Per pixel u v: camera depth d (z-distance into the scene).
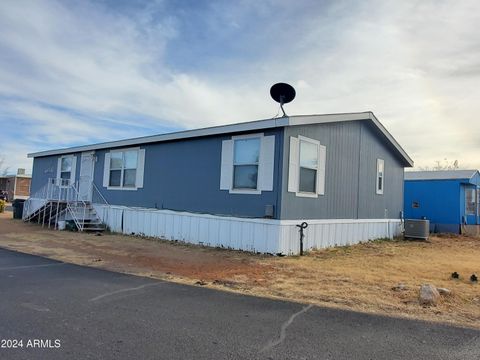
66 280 6.82
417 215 20.31
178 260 9.19
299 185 10.91
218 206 11.73
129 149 15.37
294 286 6.74
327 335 4.37
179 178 13.11
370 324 4.78
